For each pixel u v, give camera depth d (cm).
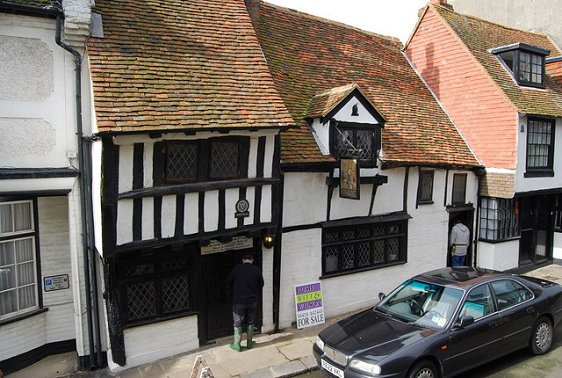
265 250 795
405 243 989
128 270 685
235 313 728
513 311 640
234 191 690
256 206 714
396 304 652
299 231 829
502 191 1079
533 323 667
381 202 938
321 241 860
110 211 604
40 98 639
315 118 870
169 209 643
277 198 731
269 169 718
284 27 1139
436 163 1002
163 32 734
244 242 778
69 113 661
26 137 633
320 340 618
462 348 574
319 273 861
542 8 1580
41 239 698
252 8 1050
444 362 556
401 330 580
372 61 1228
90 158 667
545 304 684
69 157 662
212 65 728
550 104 1141
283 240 810
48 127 647
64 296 720
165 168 636
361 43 1280
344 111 861
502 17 1714
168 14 768
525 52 1161
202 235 675
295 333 806
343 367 549
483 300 623
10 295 670
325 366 581
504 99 1062
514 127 1049
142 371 673
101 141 585
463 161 1072
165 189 630
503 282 663
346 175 794
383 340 561
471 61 1138
